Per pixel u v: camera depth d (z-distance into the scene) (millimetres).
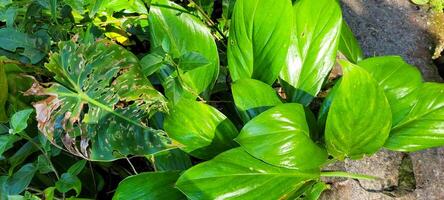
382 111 832
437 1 1233
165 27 956
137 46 1117
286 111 855
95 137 834
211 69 962
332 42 941
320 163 871
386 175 1021
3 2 955
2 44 917
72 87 831
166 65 909
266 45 924
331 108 837
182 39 956
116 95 848
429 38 1197
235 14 938
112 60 848
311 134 899
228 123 914
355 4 1229
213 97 1057
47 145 850
